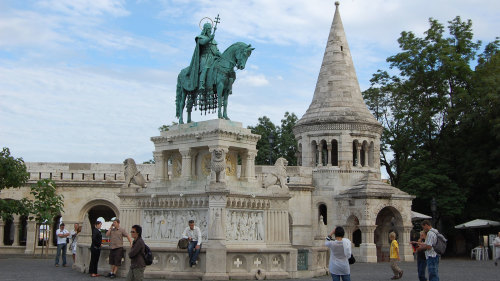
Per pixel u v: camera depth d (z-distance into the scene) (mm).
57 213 38312
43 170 50281
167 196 27125
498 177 50656
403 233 48031
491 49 59812
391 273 32156
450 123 58156
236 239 25953
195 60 28703
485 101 51406
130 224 28594
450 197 53406
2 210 36188
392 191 47906
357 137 51938
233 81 28328
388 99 62500
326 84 54062
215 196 24922
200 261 23141
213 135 26562
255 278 23391
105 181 50438
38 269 28734
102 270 25078
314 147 53406
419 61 58406
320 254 26875
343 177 51156
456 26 60281
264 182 28594
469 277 28547
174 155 29141
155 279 23203
